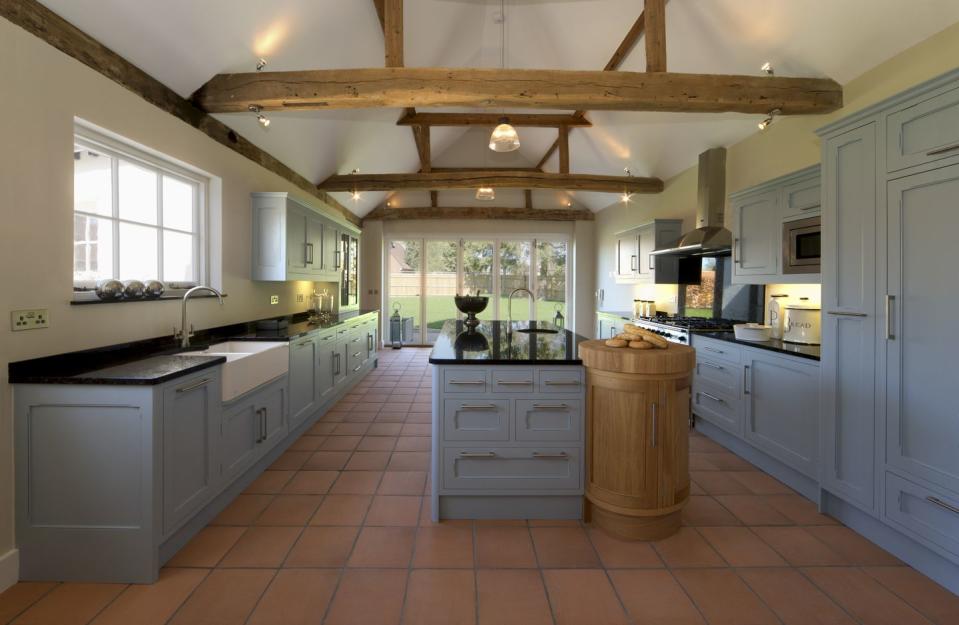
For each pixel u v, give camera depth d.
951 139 1.75
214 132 3.30
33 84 1.89
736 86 3.00
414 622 1.63
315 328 3.99
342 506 2.51
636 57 4.13
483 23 4.52
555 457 2.32
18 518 1.82
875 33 2.70
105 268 2.48
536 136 7.21
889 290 2.02
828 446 2.38
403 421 4.11
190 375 2.06
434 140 7.41
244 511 2.45
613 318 5.85
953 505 1.77
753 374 3.07
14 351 1.82
